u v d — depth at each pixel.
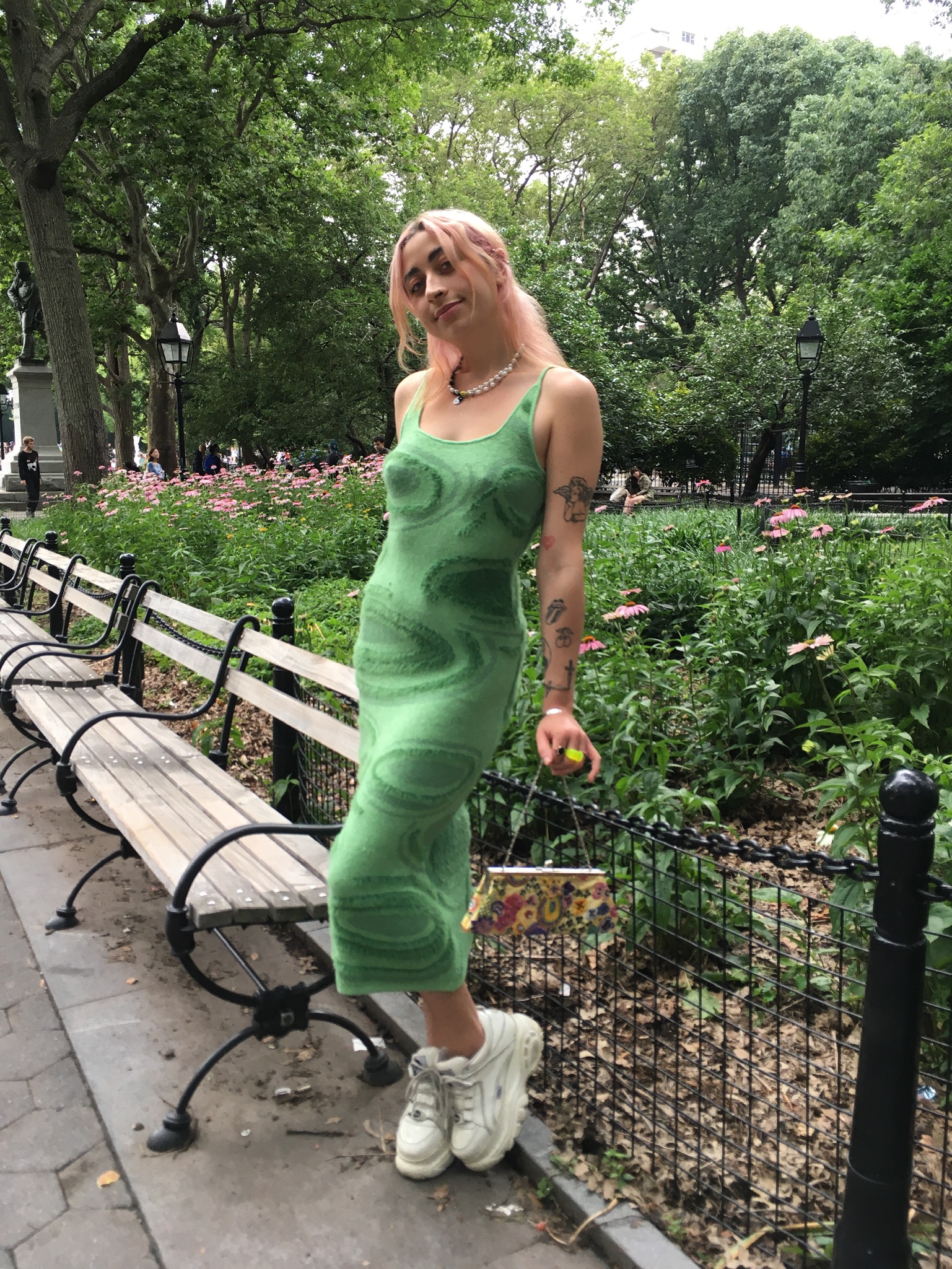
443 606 1.87
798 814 3.80
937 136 27.03
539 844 3.01
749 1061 1.99
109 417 56.44
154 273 23.81
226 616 6.99
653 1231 1.90
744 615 4.39
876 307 28.19
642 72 40.09
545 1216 2.02
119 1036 2.66
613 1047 2.28
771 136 39.47
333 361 28.09
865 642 4.07
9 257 24.69
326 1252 1.92
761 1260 1.84
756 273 41.69
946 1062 2.04
